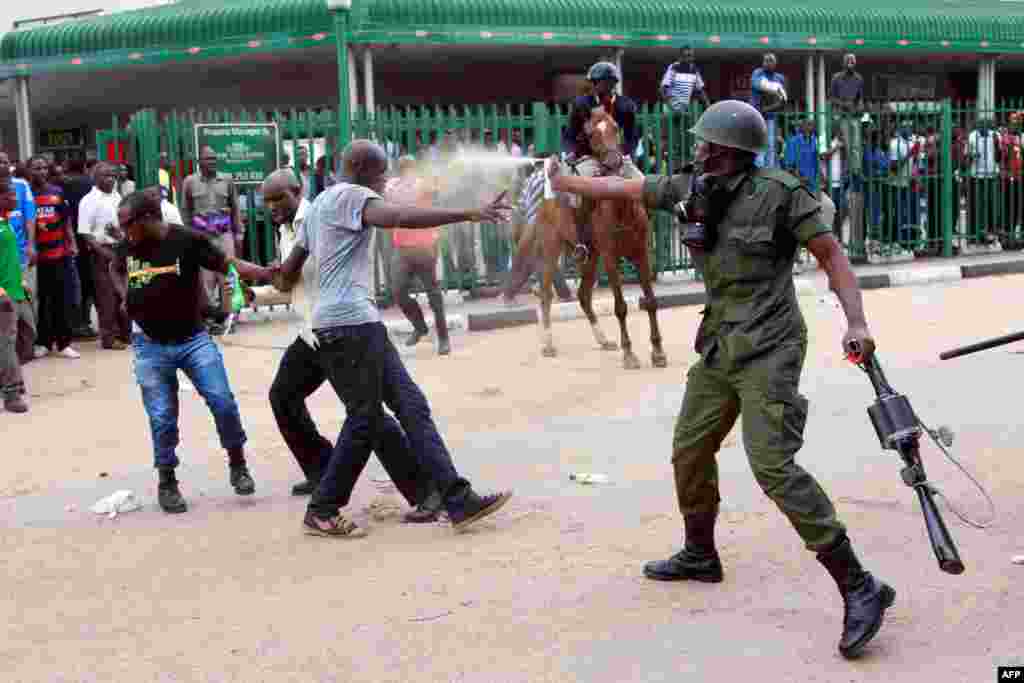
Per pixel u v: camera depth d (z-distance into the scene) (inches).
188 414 390.0
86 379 469.1
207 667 189.9
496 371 451.2
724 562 227.5
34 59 787.4
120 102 1041.5
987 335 490.9
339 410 390.0
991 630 192.5
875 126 763.4
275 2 715.4
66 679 187.3
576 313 587.8
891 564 223.3
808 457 302.7
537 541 245.4
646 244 445.7
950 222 788.0
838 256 186.9
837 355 450.3
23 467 331.6
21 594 227.6
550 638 195.3
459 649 192.5
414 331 507.2
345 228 246.8
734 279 191.5
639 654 187.6
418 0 703.1
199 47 737.0
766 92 716.7
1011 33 953.5
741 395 192.2
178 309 279.3
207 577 233.5
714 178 191.9
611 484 285.9
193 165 599.5
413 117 621.6
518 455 318.0
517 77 967.6
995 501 258.4
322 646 196.1
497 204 241.4
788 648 188.1
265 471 315.9
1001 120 803.4
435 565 233.6
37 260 514.6
